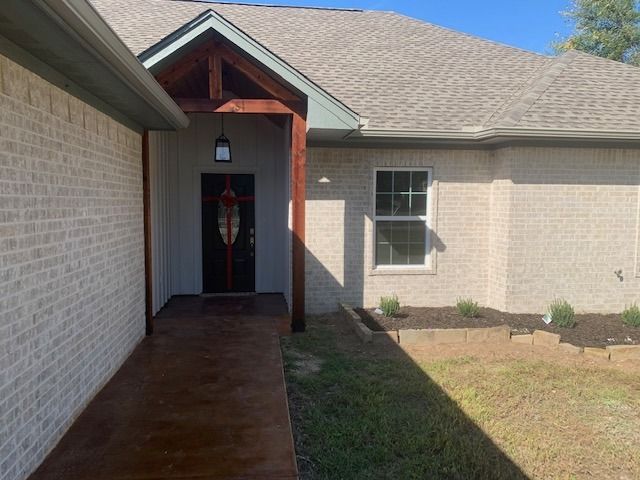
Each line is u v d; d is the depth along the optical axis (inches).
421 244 338.6
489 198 336.5
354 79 361.1
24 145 125.6
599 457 148.5
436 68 393.4
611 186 325.4
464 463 141.8
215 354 231.9
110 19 394.9
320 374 212.5
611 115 318.0
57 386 146.3
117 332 210.2
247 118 374.9
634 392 199.2
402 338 260.2
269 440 148.6
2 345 113.7
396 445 151.2
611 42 866.8
